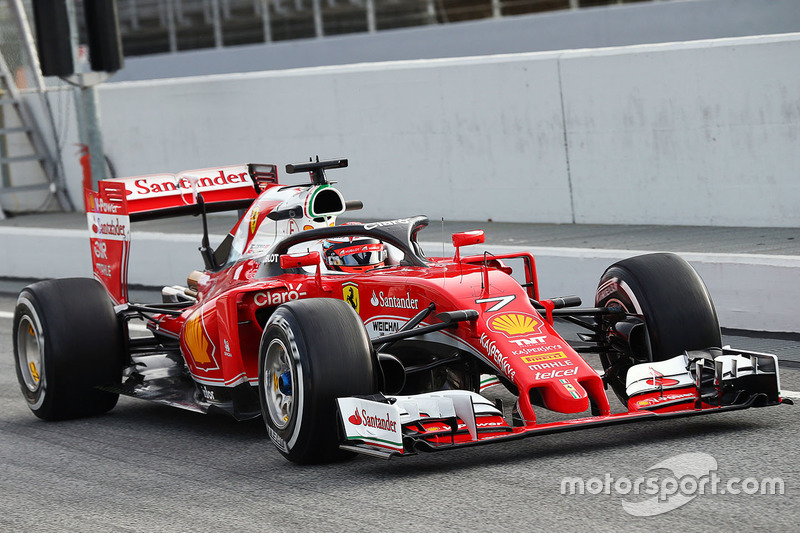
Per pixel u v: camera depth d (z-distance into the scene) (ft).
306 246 77.41
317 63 234.79
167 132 193.57
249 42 257.75
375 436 59.41
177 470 66.95
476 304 65.72
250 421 79.97
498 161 153.28
